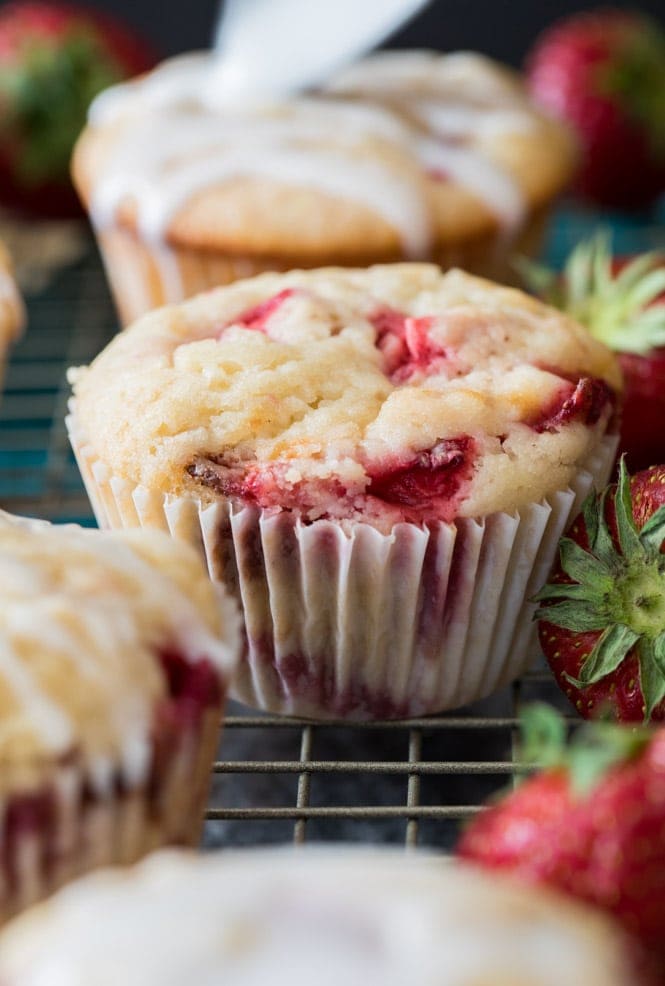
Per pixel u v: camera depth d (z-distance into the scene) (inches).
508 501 13.8
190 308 14.7
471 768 13.5
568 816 11.7
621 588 13.4
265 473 13.7
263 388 13.9
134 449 13.9
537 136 18.4
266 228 17.4
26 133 20.6
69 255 20.8
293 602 14.0
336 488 13.7
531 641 14.5
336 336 14.3
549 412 14.0
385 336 14.4
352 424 13.8
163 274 18.1
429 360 14.2
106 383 14.2
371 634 14.0
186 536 14.0
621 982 10.7
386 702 14.4
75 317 19.6
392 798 14.3
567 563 13.5
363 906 10.9
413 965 10.7
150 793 12.3
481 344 14.3
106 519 14.5
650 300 15.6
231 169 17.6
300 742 14.7
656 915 11.5
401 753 14.6
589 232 21.6
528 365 14.2
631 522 13.4
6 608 12.3
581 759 11.7
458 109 18.5
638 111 21.0
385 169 17.6
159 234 17.6
